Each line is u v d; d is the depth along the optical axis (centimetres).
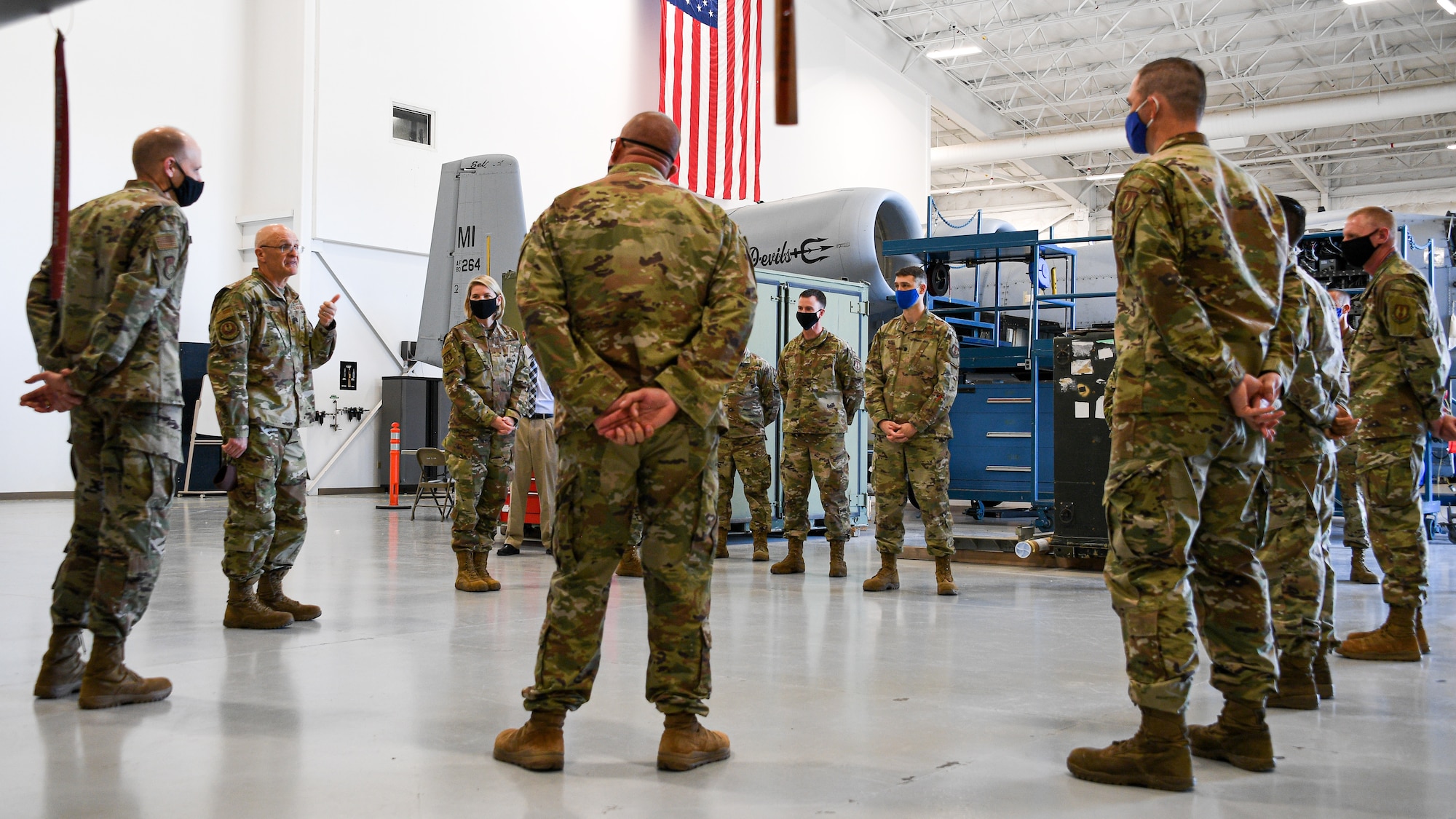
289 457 447
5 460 1246
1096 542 659
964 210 3444
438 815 205
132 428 293
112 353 282
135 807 209
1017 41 2277
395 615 465
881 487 574
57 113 148
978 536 895
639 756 250
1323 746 265
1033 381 881
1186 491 230
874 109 2266
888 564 579
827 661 371
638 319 236
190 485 1305
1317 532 310
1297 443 308
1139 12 2058
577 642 241
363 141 1474
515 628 433
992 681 339
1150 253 228
